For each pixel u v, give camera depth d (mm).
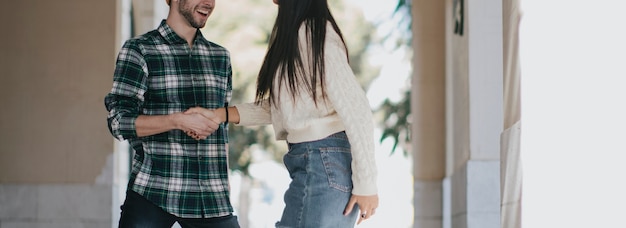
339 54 3400
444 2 7949
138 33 7828
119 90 3881
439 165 7945
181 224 3977
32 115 7332
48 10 7344
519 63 4379
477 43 6238
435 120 7953
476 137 6227
